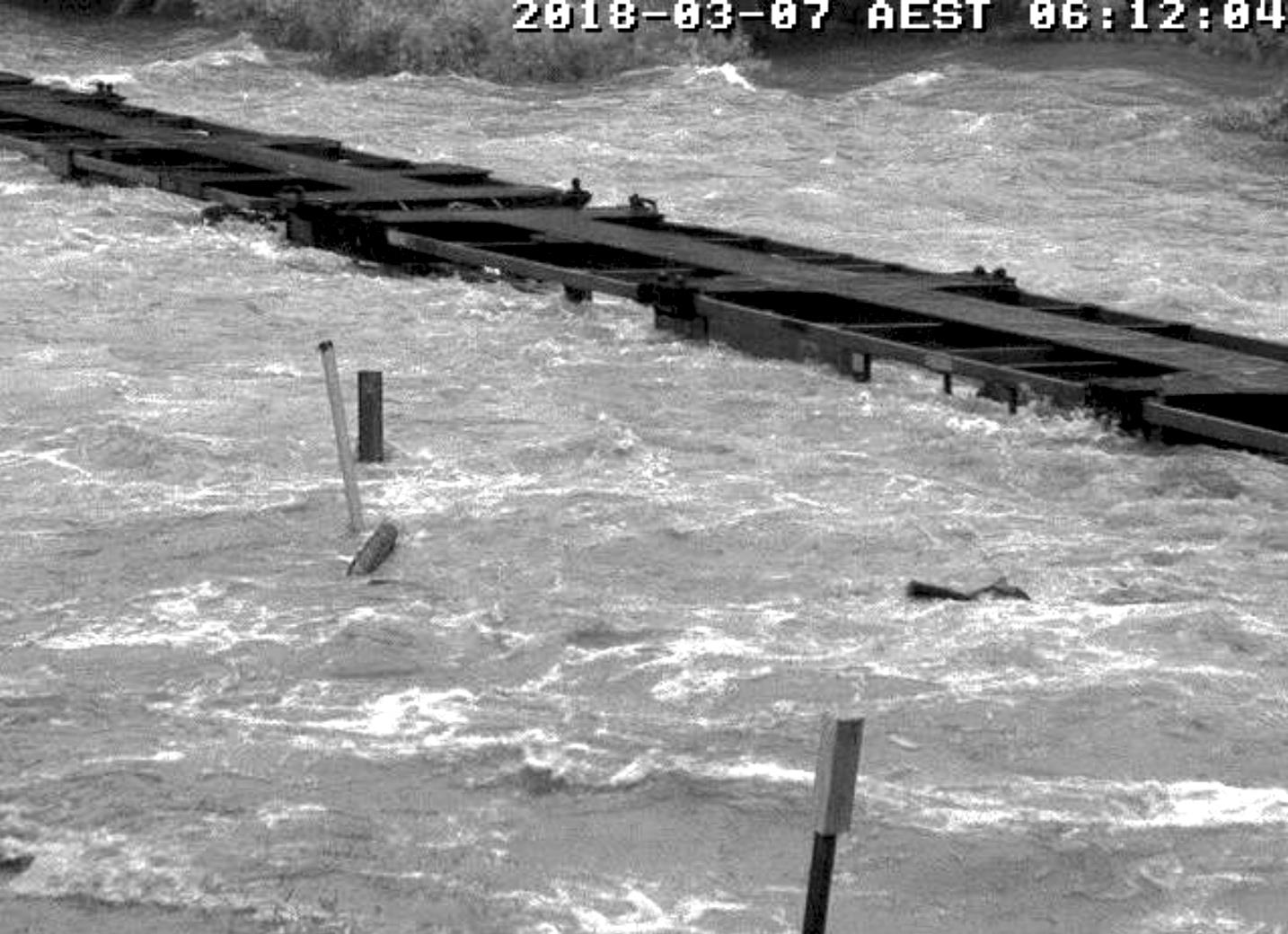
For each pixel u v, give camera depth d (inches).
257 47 4638.3
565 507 1584.6
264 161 2910.9
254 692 1253.1
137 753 1159.6
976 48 4623.5
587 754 1162.6
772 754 1165.1
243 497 1599.4
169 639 1330.0
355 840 1069.1
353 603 1387.8
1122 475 1701.5
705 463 1732.3
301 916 999.6
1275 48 4352.9
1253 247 2822.3
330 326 2196.1
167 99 4153.5
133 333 2137.1
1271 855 1066.7
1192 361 1909.4
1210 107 3914.9
